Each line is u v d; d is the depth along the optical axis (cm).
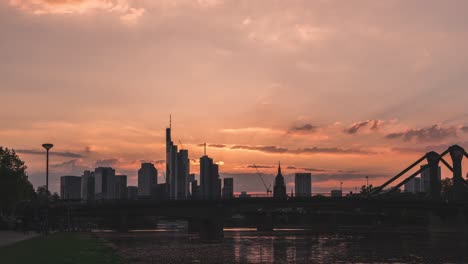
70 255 7650
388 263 8938
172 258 9525
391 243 14112
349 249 11900
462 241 14962
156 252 10788
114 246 11506
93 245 10406
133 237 17525
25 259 6694
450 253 10806
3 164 15250
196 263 8775
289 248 12225
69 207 19375
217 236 19050
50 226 19125
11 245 9075
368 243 14162
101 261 7381
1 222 17312
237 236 19100
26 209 19062
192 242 14562
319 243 14112
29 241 10375
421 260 9406
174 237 17638
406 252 11006
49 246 9012
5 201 15150
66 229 19825
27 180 17612
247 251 11256
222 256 10000
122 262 7706
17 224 17288
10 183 14962
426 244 13612
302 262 9031
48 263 6412
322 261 9181
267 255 10300
